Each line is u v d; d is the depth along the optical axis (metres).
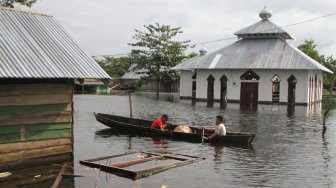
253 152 15.37
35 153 11.77
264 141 18.08
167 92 72.31
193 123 24.69
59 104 12.21
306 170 12.70
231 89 46.19
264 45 46.81
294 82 43.56
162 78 59.41
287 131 21.64
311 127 23.50
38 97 11.73
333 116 30.36
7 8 13.34
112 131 19.92
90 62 13.02
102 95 59.72
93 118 25.97
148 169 11.52
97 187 10.20
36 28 13.35
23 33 12.72
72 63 12.45
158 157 13.63
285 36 48.88
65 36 13.85
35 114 11.69
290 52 44.50
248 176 11.80
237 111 33.50
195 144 16.77
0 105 11.02
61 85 12.23
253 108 37.12
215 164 13.19
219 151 15.40
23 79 11.45
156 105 39.28
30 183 10.32
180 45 59.78
